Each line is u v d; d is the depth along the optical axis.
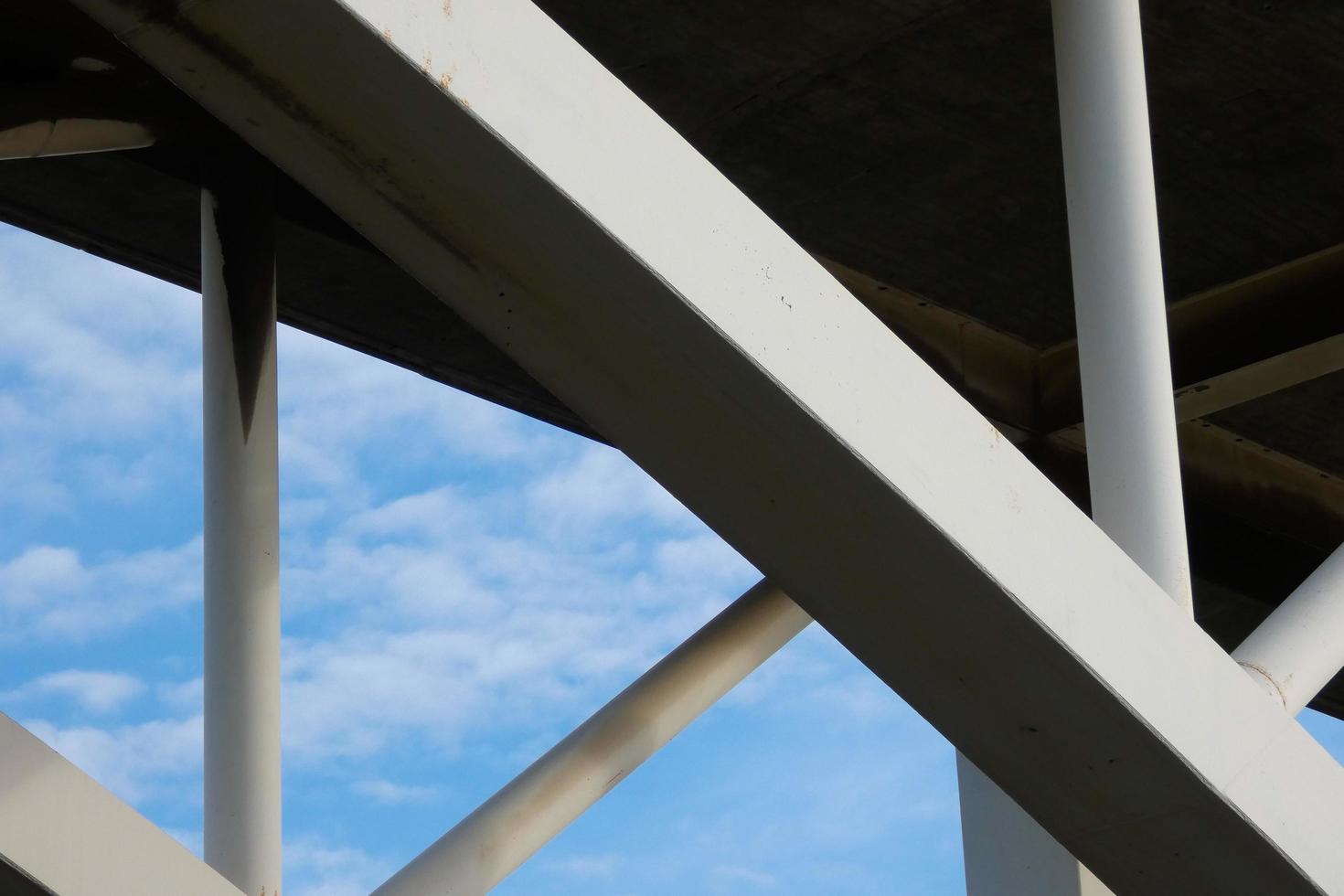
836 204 8.70
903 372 4.39
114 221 8.70
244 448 7.20
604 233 3.78
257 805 6.80
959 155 8.34
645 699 7.47
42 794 4.22
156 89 7.45
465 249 3.91
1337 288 9.05
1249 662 5.53
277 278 8.97
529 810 6.95
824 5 7.34
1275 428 10.77
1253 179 8.57
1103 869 5.41
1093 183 5.59
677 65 7.72
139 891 4.32
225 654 6.91
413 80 3.50
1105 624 4.82
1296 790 5.26
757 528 4.52
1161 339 5.50
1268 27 7.53
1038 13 7.37
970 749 5.07
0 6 7.01
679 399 4.20
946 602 4.61
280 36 3.44
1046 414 9.87
